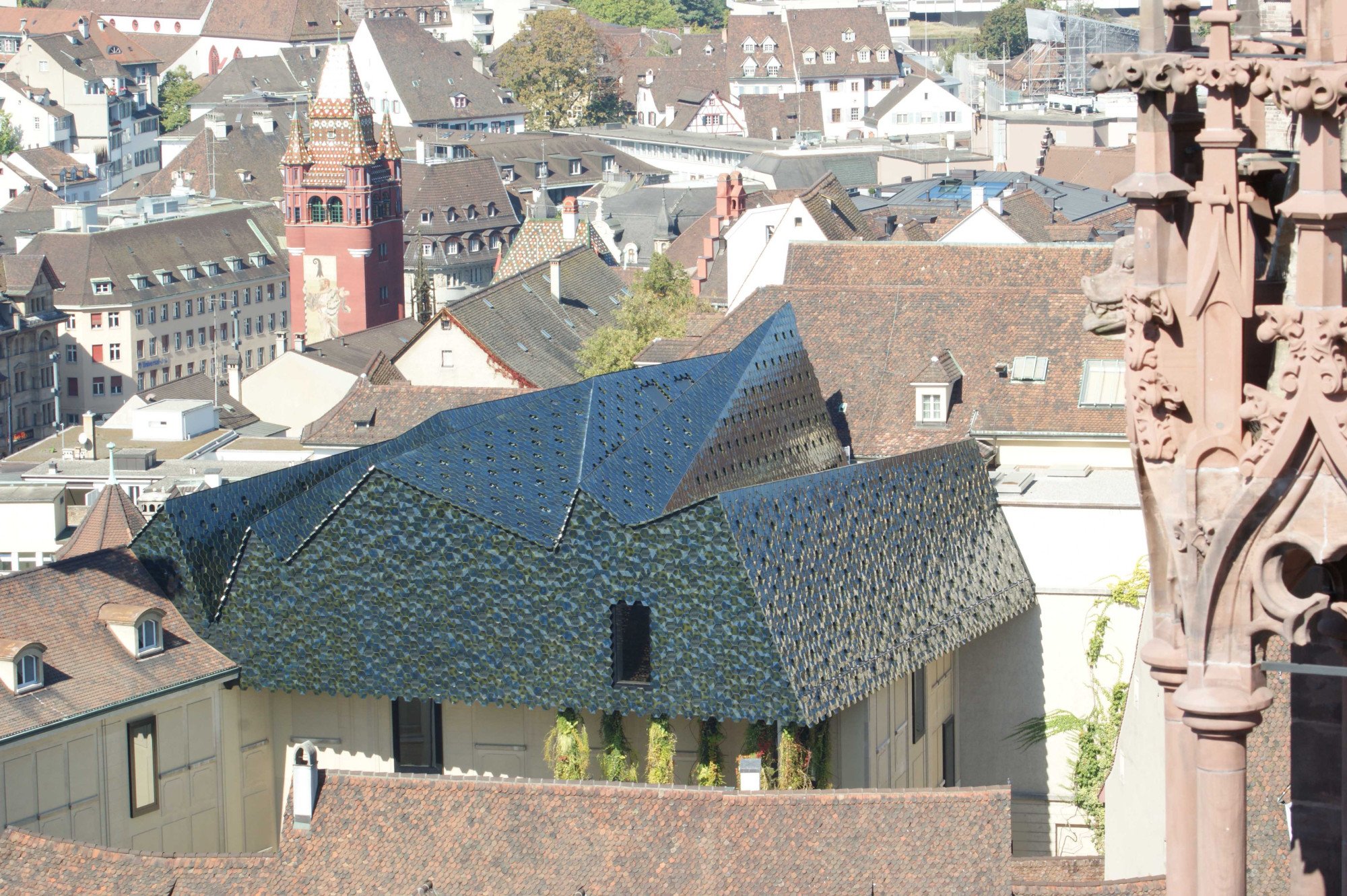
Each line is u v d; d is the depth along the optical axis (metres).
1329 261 46.22
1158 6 47.66
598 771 198.75
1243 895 49.69
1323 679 57.19
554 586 194.25
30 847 148.38
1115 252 51.22
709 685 189.50
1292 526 47.78
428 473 198.62
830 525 198.75
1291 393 46.94
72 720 183.75
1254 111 48.69
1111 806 163.00
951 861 140.38
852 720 196.38
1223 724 48.66
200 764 199.88
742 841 144.38
